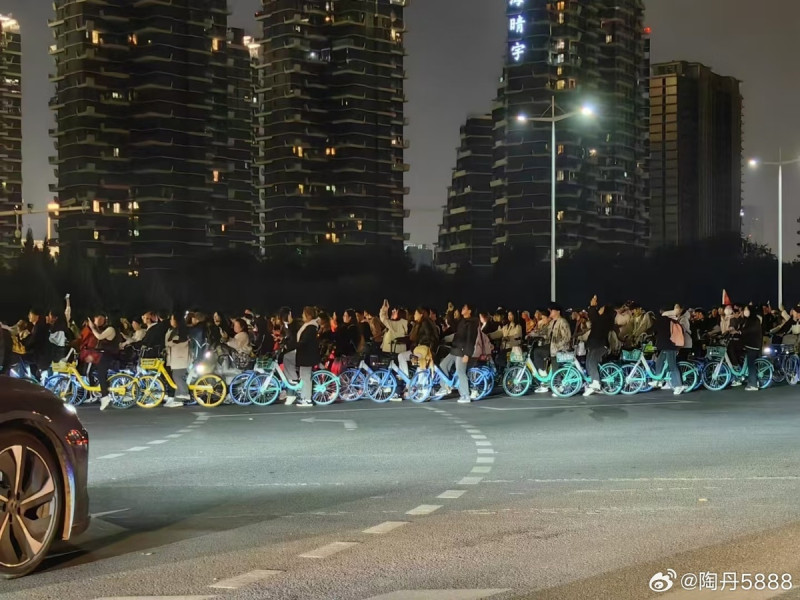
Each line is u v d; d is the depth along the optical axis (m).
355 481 9.87
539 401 18.94
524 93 140.00
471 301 126.56
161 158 129.75
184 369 18.52
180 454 12.12
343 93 150.00
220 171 140.12
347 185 149.12
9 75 155.62
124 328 22.84
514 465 10.81
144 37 130.75
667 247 131.25
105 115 129.75
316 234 148.38
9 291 100.00
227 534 7.32
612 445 12.45
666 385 21.20
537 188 138.00
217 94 137.38
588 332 20.67
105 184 129.25
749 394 19.94
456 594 5.56
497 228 143.62
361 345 19.98
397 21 154.88
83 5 129.25
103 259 113.19
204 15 134.75
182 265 127.25
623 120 148.50
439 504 8.48
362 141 150.12
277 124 149.00
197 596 5.59
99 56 130.00
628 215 149.50
